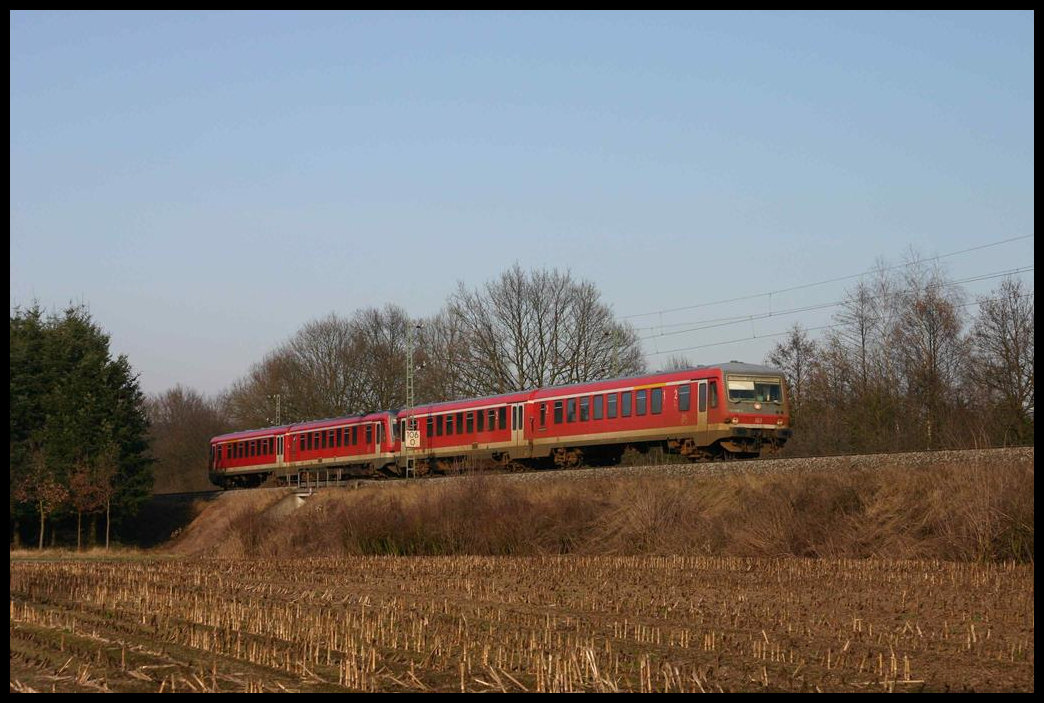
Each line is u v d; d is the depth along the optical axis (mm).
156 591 28859
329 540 46062
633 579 29609
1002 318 50406
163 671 16797
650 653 17984
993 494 30141
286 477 69312
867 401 55375
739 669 16500
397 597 27031
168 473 110250
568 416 47594
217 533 57938
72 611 24500
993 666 16609
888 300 60156
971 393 52594
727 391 41375
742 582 27938
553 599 25812
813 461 37219
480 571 33719
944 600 23453
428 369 91750
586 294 79312
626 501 39812
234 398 112875
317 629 20656
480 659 17578
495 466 51062
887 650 17953
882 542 32250
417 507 44188
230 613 22922
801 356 69438
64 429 63281
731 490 37438
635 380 44812
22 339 66250
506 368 78188
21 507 63188
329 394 95625
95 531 65250
